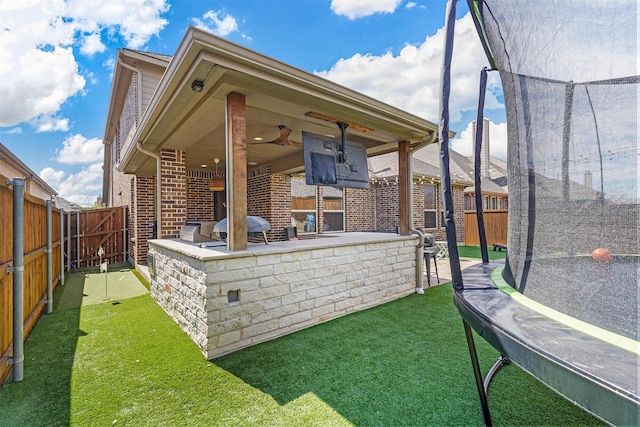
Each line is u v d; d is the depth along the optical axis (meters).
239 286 3.44
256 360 3.14
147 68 8.71
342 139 5.02
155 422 2.23
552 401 2.43
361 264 4.91
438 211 12.31
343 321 4.30
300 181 9.55
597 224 1.30
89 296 5.68
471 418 2.24
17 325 2.83
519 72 1.77
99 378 2.82
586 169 1.34
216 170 9.67
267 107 4.15
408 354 3.25
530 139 1.70
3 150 8.02
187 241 5.22
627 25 1.16
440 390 2.59
